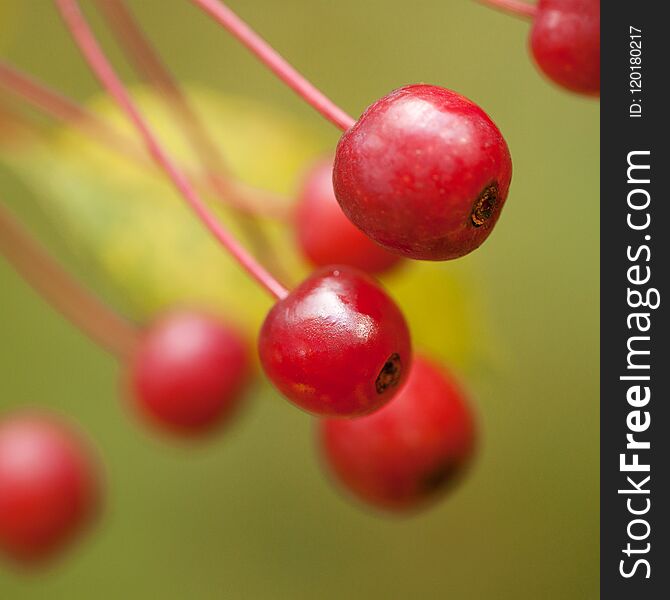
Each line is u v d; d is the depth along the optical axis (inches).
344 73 10.1
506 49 10.0
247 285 7.5
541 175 9.9
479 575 10.1
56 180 7.5
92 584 10.1
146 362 7.4
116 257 7.5
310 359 5.9
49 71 9.7
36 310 9.9
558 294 9.8
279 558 10.4
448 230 5.7
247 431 10.4
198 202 6.1
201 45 10.1
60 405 10.0
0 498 7.7
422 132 5.6
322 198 6.7
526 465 9.9
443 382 6.8
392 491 6.8
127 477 10.2
